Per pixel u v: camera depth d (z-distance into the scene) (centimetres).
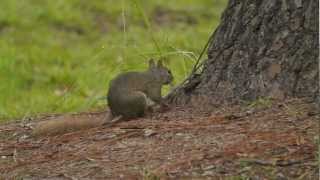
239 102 1049
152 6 2534
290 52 1031
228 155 902
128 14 2448
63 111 1510
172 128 1002
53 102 1645
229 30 1083
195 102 1086
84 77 1833
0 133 1138
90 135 1034
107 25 2395
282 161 873
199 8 2575
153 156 930
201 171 879
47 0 2545
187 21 2431
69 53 2155
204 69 1100
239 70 1062
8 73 1991
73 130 1078
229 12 1088
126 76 1129
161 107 1117
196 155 913
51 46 2228
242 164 877
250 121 987
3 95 1830
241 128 970
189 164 895
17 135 1114
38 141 1058
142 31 2267
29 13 2452
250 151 904
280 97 1023
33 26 2373
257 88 1042
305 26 1025
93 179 894
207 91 1082
